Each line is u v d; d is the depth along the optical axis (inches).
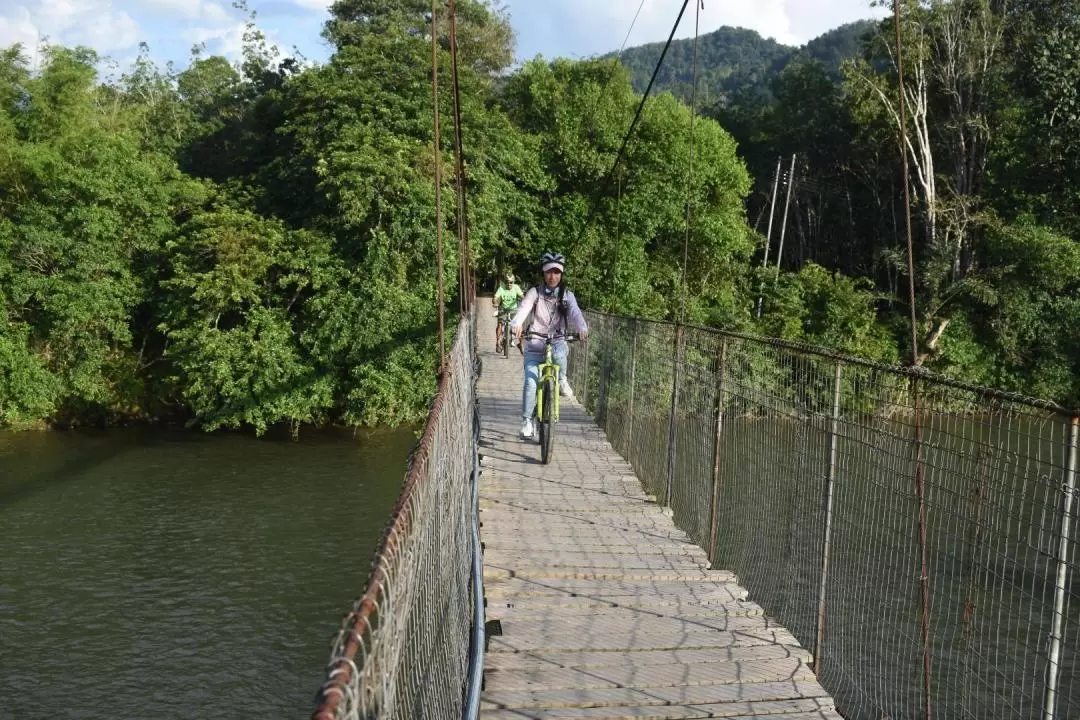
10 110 981.2
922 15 1174.3
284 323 861.2
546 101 1155.3
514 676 155.9
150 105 1423.5
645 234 1125.1
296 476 756.0
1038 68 1087.6
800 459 186.5
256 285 852.0
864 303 1155.9
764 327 1153.4
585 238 1083.3
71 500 683.4
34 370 852.6
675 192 1118.4
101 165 879.7
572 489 282.7
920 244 1289.4
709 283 1202.0
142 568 558.9
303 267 849.5
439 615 107.5
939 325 1115.3
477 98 1030.4
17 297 861.2
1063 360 1050.7
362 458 815.7
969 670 141.7
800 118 1472.7
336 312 844.6
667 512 261.1
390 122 923.4
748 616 187.0
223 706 411.8
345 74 943.0
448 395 134.9
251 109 1138.7
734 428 229.3
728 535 232.4
